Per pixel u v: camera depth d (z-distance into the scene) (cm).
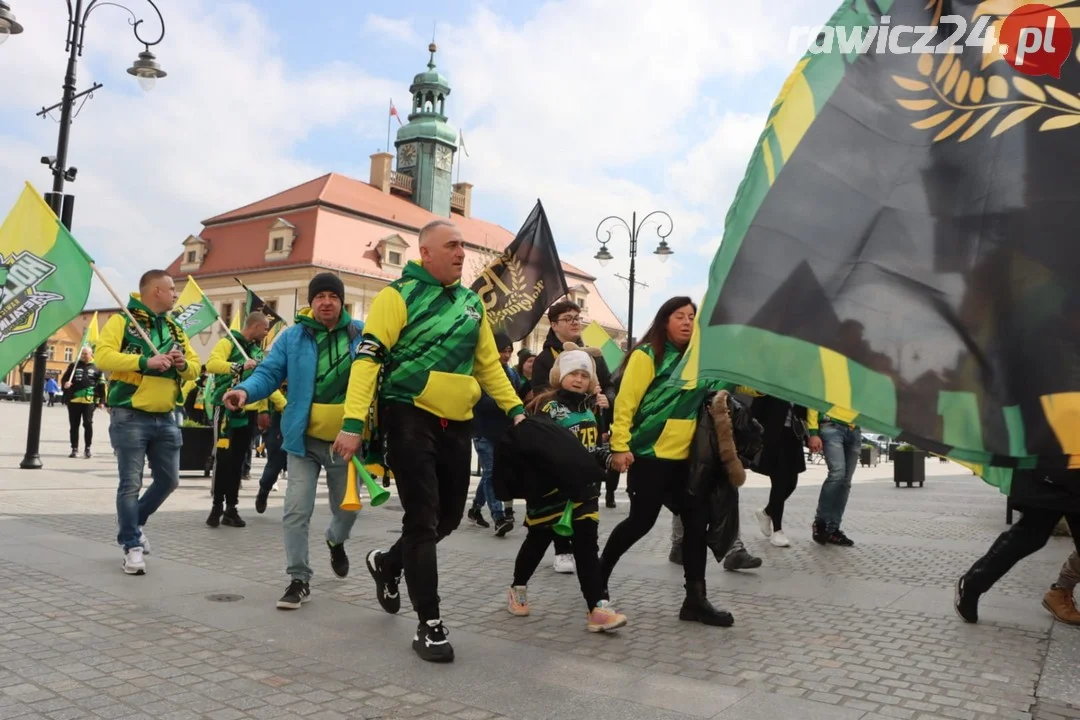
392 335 413
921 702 346
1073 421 256
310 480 495
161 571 569
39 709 313
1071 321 266
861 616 497
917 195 296
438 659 386
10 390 6028
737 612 504
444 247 420
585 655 405
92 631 419
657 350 477
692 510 480
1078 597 564
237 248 6462
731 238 309
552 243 910
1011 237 279
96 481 1107
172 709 318
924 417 268
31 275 608
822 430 791
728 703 341
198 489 1091
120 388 558
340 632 434
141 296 584
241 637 419
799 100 317
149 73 1441
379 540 729
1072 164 283
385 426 418
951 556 726
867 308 284
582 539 453
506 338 886
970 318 275
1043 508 445
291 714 317
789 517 1027
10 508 830
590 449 560
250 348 831
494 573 609
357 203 6475
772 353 286
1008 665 400
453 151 7450
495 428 805
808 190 305
